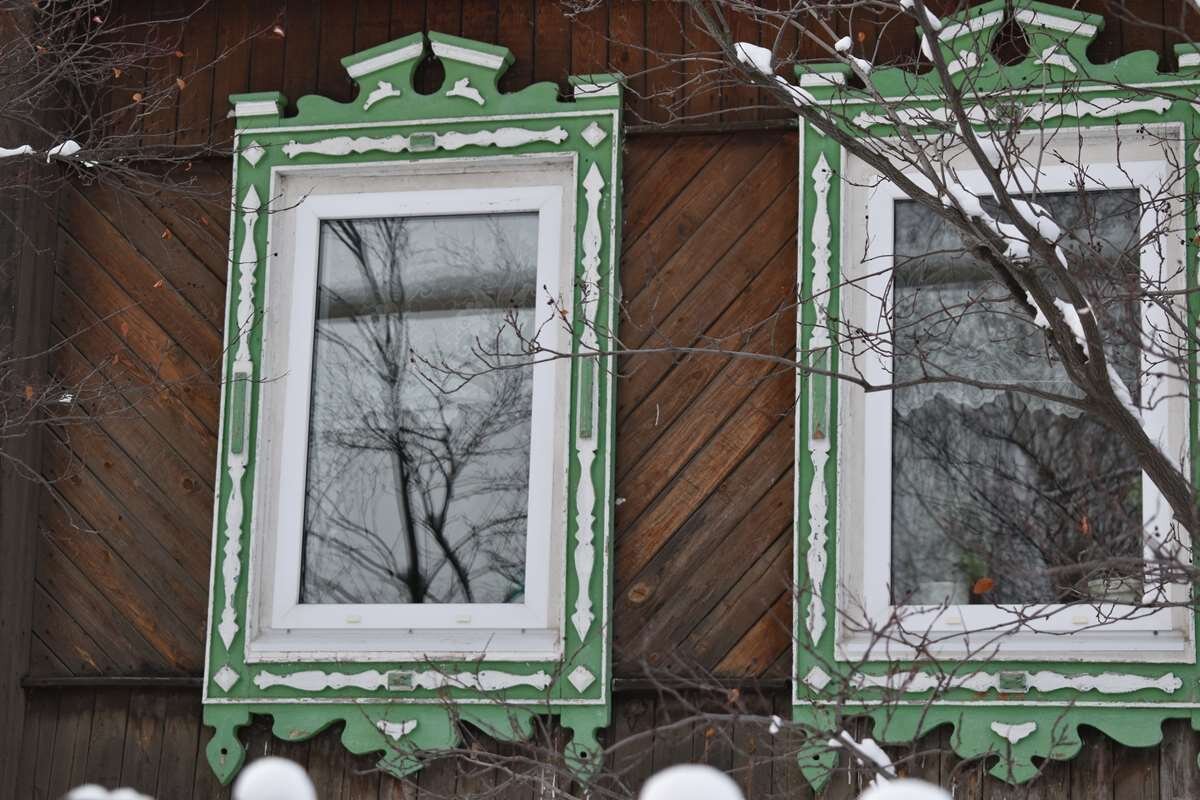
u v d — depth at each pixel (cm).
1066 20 891
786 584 800
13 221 946
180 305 960
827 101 911
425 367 930
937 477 869
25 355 949
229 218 967
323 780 885
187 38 996
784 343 899
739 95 929
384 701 882
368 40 981
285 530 917
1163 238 867
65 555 938
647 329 911
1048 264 674
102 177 936
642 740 865
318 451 929
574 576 880
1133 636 829
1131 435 684
